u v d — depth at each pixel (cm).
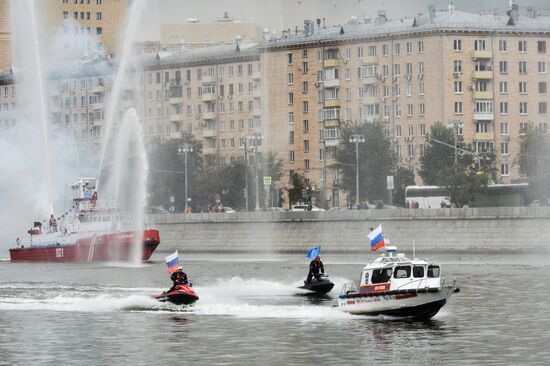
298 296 13425
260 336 10175
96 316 11681
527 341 9781
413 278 11094
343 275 16512
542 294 13488
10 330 10794
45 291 14700
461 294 13562
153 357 9256
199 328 10700
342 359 9069
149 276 17375
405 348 9481
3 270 19250
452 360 8956
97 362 9075
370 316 11206
